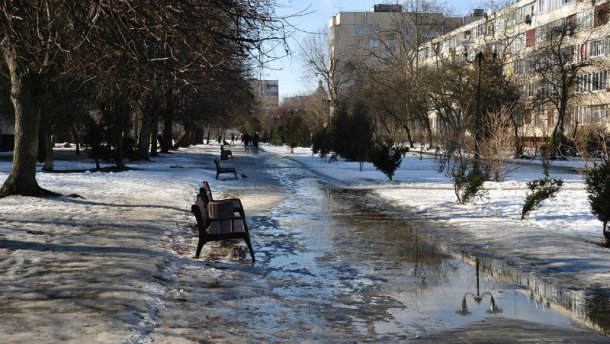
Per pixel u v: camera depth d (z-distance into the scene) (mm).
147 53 11273
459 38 71500
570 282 8023
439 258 9703
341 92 73125
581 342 5609
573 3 57469
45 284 7133
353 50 66875
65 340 5160
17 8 10359
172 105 38562
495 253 10047
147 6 9234
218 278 8086
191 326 5938
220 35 9750
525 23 65625
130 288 7023
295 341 5594
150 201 16594
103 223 12250
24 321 5699
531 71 51750
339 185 24141
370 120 42969
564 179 27094
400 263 9305
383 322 6266
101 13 9461
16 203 15023
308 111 84125
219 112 42688
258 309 6652
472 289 7695
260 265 9031
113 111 28203
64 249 9383
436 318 6426
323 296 7297
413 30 66250
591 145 36312
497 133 27031
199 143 97812
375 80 57438
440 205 16672
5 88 25500
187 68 11555
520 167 37312
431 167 35219
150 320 5961
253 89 35375
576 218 13859
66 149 59844
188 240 11047
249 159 46938
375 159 26531
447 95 46531
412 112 58562
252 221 13859
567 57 47719
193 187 21734
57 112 25234
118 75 13164
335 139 42469
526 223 13211
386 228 12867
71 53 10734
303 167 36656
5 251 9141
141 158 38250
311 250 10336
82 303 6348
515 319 6395
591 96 54688
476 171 18469
